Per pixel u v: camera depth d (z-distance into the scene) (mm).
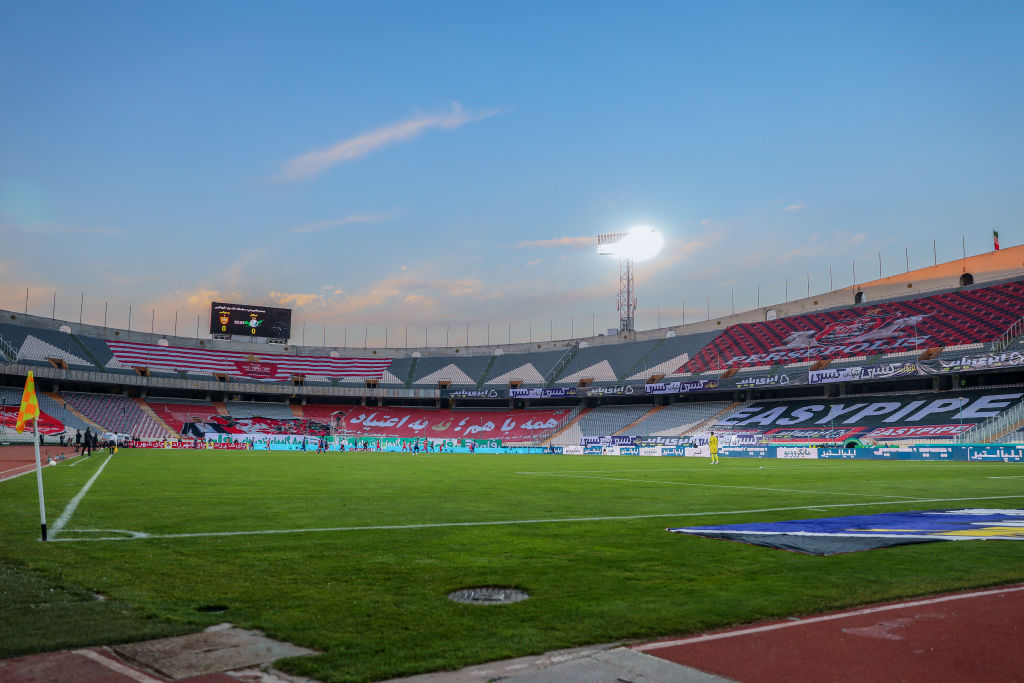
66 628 7254
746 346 89312
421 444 81812
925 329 75312
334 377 106625
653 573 10148
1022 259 77250
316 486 26453
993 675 6004
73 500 20188
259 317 108562
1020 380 69250
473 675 6023
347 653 6535
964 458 51969
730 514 17656
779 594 8805
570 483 28875
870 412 69875
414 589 9117
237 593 8859
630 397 97438
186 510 18062
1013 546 12305
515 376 103312
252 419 95750
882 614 7922
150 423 87625
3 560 10891
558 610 8047
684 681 5863
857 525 15250
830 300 91125
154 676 5984
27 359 84125
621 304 107875
